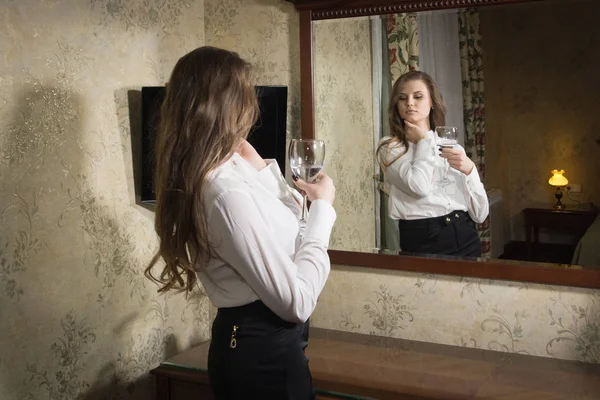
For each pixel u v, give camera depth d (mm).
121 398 2100
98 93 1956
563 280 1948
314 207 1512
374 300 2266
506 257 2021
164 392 2064
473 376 1850
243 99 1449
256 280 1340
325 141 2264
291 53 2326
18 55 1684
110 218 2023
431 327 2180
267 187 1567
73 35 1855
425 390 1745
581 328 1965
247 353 1448
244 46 2402
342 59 2205
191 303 2436
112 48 2004
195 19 2408
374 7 2127
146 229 2188
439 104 2062
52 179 1802
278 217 1465
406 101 2107
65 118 1837
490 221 2031
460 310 2129
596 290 1934
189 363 2062
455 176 2062
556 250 1956
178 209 1412
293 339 1485
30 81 1721
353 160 2225
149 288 2209
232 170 1420
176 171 1410
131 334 2135
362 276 2277
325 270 1435
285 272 1344
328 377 1853
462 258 2088
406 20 2084
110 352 2047
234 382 1461
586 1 1851
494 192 2018
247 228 1322
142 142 2070
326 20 2219
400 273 2211
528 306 2031
